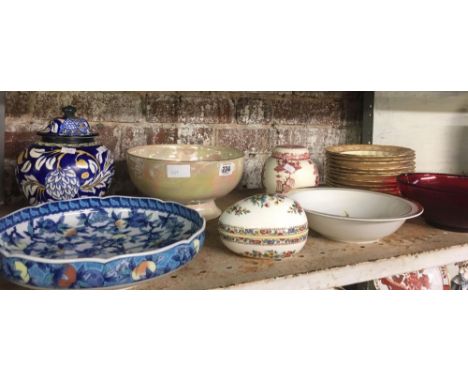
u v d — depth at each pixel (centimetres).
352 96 141
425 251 82
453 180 104
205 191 91
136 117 115
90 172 90
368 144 131
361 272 77
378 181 107
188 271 72
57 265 56
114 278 58
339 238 84
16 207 103
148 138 117
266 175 109
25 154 90
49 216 82
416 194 92
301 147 109
